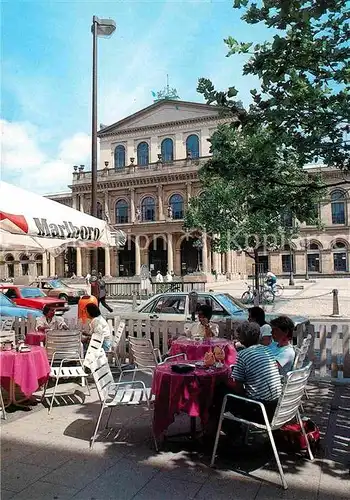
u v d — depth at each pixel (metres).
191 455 4.77
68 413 6.25
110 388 5.66
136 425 5.72
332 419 5.91
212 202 21.81
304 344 6.26
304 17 4.17
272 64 5.59
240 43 5.74
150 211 62.50
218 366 5.30
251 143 6.50
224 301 10.41
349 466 4.49
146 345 6.68
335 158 6.10
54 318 10.42
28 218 5.68
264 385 4.57
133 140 67.56
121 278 53.03
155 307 10.88
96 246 8.49
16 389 6.84
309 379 7.95
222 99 6.07
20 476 4.27
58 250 10.34
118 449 4.93
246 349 4.82
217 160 6.80
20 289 19.81
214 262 54.78
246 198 7.57
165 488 4.04
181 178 60.16
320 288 37.66
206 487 4.06
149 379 8.12
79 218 6.85
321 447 4.98
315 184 7.15
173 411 4.83
